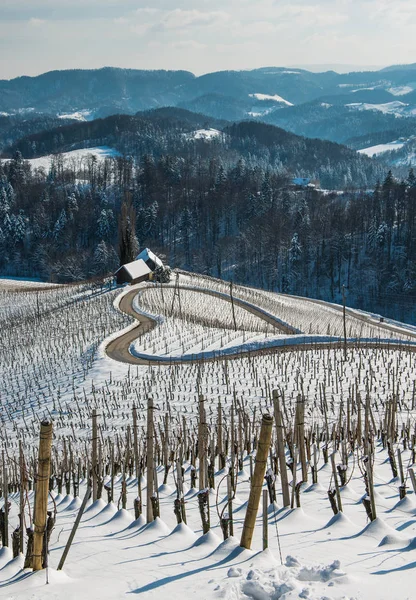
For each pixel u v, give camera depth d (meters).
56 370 44.62
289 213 137.75
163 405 30.81
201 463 11.62
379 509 9.62
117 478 15.91
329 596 5.11
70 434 29.44
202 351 47.62
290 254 117.44
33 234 143.00
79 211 146.25
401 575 5.70
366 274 111.88
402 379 33.69
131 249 90.19
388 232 115.88
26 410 36.84
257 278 119.75
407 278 107.31
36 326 61.88
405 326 73.81
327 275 113.69
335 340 52.12
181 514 9.07
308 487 11.58
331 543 7.40
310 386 32.31
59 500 15.01
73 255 126.56
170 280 87.00
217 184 155.12
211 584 5.76
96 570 6.95
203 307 71.19
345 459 13.12
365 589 5.31
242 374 37.47
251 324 65.56
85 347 50.50
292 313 74.06
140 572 6.61
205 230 140.75
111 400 35.19
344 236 116.12
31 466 18.00
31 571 6.66
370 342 51.97
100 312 65.00
